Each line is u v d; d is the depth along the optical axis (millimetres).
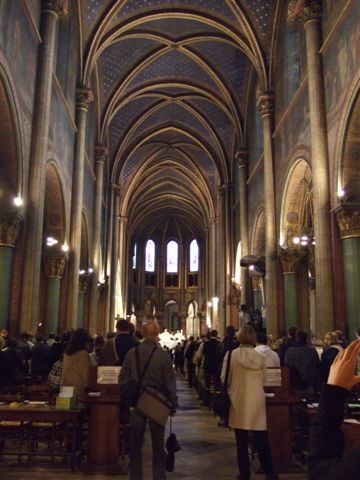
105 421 6406
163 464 5043
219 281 33000
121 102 27578
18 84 12375
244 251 25656
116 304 32812
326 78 14195
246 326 5895
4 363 8055
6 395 7641
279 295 18844
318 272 13273
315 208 13664
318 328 13148
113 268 31234
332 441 1479
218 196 33219
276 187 19688
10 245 12602
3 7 10945
